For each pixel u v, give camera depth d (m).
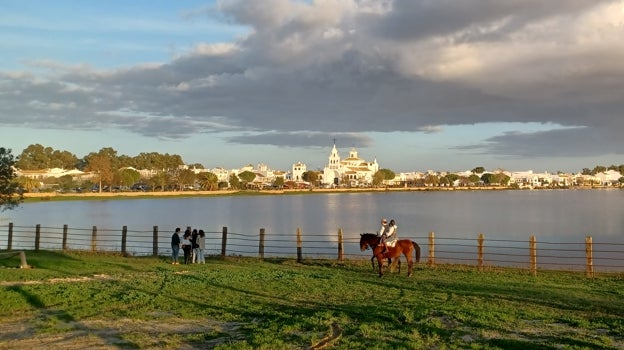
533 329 12.94
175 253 27.97
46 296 16.86
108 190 181.88
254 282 20.36
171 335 12.73
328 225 71.69
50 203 138.12
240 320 14.20
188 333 12.92
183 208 117.88
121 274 22.81
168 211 105.62
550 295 17.78
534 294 17.98
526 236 55.47
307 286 19.55
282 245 46.97
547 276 22.92
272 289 18.88
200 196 190.38
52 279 20.89
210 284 19.86
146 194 165.62
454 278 22.20
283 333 12.40
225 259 30.06
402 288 19.25
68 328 13.34
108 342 12.20
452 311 14.50
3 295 16.84
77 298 16.83
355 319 13.76
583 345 11.47
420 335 12.18
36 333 12.95
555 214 92.50
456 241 49.88
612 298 17.34
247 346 11.41
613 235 55.75
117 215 92.88
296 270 24.84
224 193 199.38
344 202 152.38
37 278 20.98
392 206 127.31
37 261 26.88
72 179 183.88
